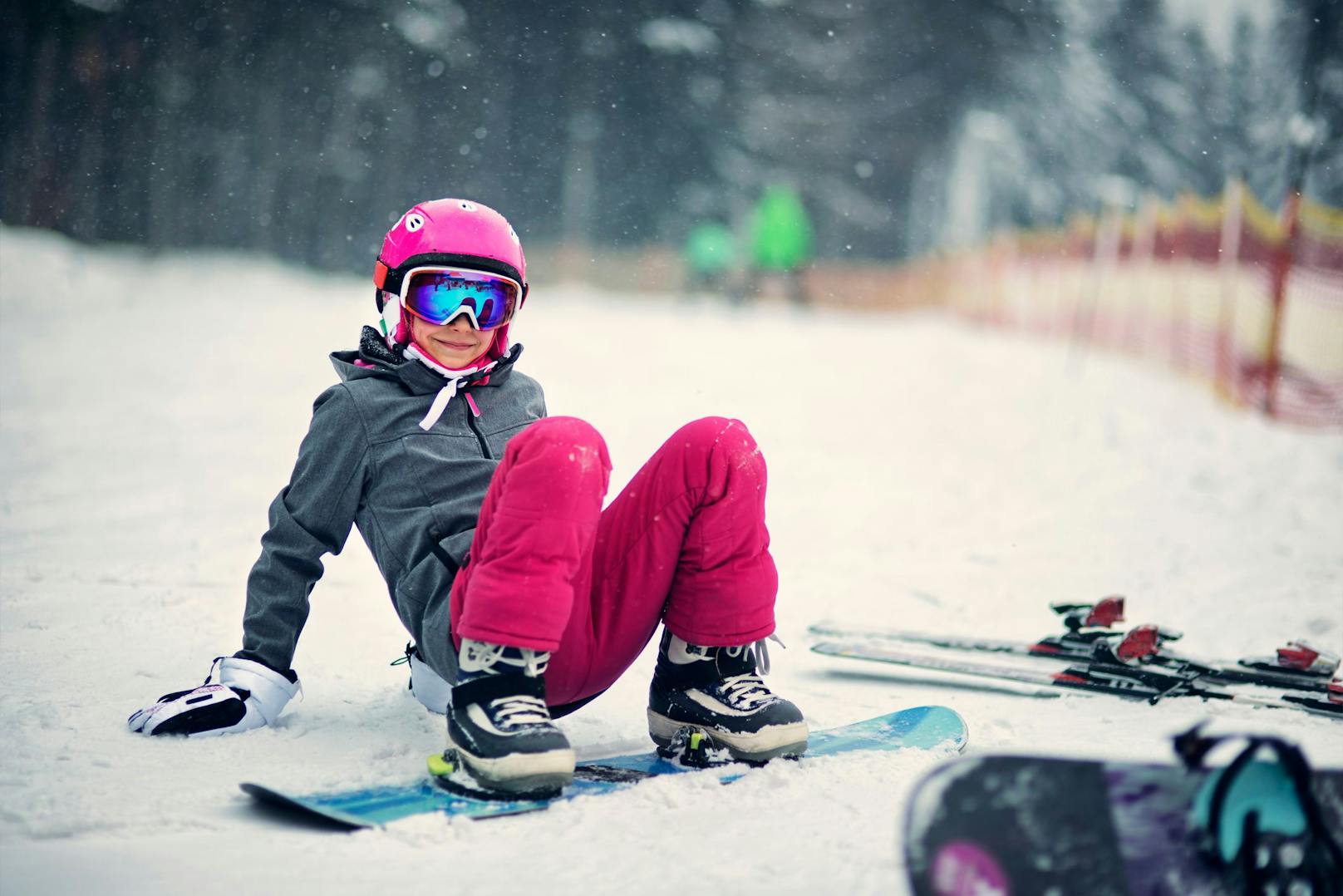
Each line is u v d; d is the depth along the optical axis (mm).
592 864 2189
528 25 48125
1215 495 8836
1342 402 13617
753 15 52125
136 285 24656
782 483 9320
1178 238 19297
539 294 37438
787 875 2133
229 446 9750
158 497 7598
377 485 2988
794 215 53281
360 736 3094
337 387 3049
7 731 2994
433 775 2611
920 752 2904
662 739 2918
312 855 2229
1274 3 34125
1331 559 6457
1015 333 29703
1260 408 13812
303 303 25609
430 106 46094
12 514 6855
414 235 2994
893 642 4355
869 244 55281
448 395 2988
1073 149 54719
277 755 2895
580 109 48875
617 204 50094
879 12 54781
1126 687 3812
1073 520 7797
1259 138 46375
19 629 4254
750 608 2779
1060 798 1654
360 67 43125
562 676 2734
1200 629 4887
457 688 2592
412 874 2137
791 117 54188
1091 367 19906
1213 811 1666
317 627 4605
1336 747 3186
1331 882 1698
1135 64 56312
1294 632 4836
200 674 3719
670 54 49625
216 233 38312
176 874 2119
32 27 34219
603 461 2611
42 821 2346
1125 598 5477
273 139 40531
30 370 13875
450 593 2771
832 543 7000
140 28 36781
